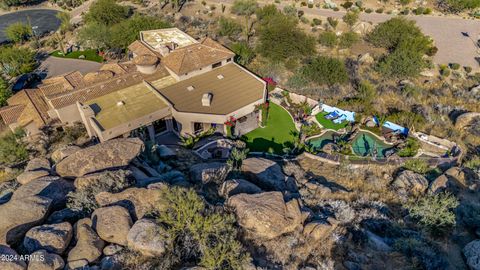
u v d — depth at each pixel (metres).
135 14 83.88
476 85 59.50
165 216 24.39
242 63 62.59
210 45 57.34
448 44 73.12
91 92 48.69
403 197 35.50
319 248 27.11
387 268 26.06
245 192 30.84
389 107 54.12
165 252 23.22
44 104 50.59
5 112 49.78
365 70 64.62
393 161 41.94
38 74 68.19
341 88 58.66
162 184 27.83
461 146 45.84
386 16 85.00
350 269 25.64
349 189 37.81
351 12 83.81
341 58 68.56
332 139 47.50
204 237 23.88
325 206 32.91
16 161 41.97
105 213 24.83
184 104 47.56
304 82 58.84
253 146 46.62
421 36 69.06
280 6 90.50
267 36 66.25
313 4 90.75
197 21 84.50
